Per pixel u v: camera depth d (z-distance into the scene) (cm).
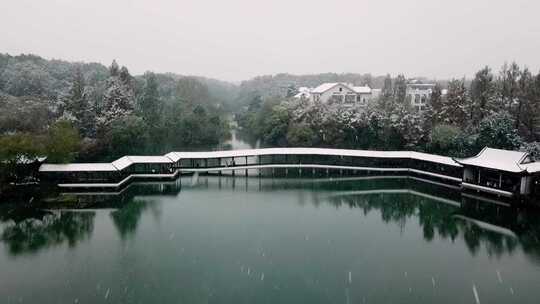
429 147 9144
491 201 6800
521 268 4438
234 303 3716
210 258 4656
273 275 4269
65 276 4188
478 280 4166
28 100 10631
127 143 9738
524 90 10100
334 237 5341
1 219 5866
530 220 5953
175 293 3878
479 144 8369
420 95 14625
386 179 8381
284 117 11575
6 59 16638
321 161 9956
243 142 13312
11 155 6544
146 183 7912
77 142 7894
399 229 5650
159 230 5516
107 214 6156
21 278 4131
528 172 6359
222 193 7388
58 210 6266
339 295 3869
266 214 6259
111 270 4331
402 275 4275
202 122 12419
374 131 10056
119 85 11244
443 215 6231
